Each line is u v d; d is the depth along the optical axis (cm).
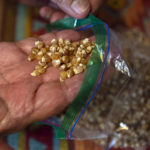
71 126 25
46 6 39
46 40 30
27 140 33
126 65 27
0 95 25
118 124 32
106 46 25
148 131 32
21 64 28
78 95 24
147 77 34
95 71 24
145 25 42
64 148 33
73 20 30
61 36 30
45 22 41
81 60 27
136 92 33
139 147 32
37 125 33
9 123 24
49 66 28
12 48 29
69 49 28
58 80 27
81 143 33
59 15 37
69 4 28
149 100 33
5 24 40
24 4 42
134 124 32
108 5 42
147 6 44
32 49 29
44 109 25
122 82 31
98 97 32
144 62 35
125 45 34
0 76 27
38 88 26
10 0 42
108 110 32
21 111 25
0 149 23
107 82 32
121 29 40
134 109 32
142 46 36
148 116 32
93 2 30
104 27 26
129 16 42
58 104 26
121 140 32
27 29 40
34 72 27
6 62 28
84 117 31
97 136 31
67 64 27
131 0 44
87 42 29
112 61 25
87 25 28
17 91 26
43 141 33
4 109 24
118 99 32
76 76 26
